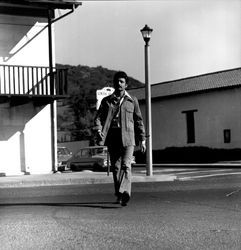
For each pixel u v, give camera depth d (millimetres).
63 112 79500
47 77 21109
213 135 38375
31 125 21391
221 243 5137
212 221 6453
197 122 39750
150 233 5695
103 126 7934
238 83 36312
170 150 39625
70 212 7391
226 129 37281
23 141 21219
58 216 6996
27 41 21391
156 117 43781
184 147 38656
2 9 20906
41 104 21484
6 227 6148
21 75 21297
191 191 10523
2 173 20672
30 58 21422
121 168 8008
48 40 21203
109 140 7988
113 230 5898
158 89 45125
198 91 39188
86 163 27031
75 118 67188
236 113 36625
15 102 21000
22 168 21141
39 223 6418
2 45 21031
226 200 8758
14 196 10102
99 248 4980
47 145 21578
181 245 5066
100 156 26609
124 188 7902
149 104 17297
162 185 12555
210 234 5594
